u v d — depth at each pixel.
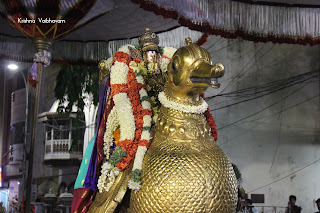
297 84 17.39
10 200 18.27
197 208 2.05
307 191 16.64
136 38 5.42
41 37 4.71
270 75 17.22
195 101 2.37
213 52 17.02
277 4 4.57
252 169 16.48
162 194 2.08
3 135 19.42
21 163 17.64
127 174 2.36
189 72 2.23
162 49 2.97
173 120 2.31
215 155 2.22
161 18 4.93
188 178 2.08
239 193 2.82
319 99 17.33
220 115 16.62
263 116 16.95
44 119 14.41
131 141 2.44
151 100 2.71
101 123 2.71
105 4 4.42
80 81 7.16
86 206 2.62
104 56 5.54
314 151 17.00
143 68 2.71
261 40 4.55
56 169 16.48
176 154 2.17
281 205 16.36
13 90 18.84
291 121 17.08
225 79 16.95
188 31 5.07
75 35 5.43
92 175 2.63
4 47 5.53
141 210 2.16
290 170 16.70
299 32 4.59
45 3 4.23
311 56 17.55
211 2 4.29
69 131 15.59
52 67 16.55
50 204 14.83
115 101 2.59
